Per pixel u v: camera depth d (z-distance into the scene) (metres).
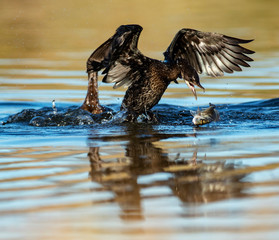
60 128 12.04
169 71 12.66
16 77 18.50
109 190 7.34
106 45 12.06
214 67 13.02
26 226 6.17
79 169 8.38
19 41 23.77
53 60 20.94
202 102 15.44
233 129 11.58
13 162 8.90
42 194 7.22
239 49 12.48
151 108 14.05
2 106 15.05
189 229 5.98
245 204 6.68
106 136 11.01
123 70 12.80
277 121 12.48
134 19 28.06
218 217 6.32
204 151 9.43
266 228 5.94
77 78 18.44
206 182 7.61
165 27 25.89
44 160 9.00
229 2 33.22
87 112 13.12
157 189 7.37
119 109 14.54
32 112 13.45
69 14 29.22
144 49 21.58
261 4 32.34
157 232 5.93
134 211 6.56
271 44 23.03
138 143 10.22
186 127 11.96
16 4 31.03
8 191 7.36
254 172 8.01
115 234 5.90
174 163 8.66
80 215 6.47
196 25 26.30
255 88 17.02
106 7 31.00
